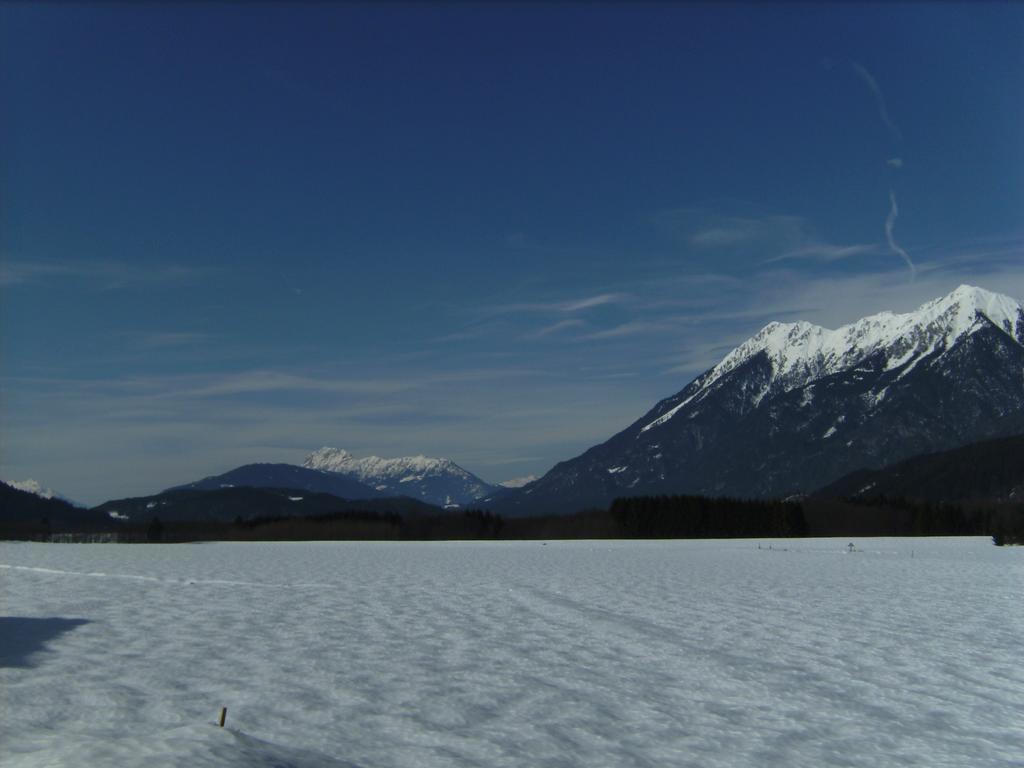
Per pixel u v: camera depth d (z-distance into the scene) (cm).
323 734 1049
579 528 11519
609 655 1603
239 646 1633
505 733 1082
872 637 1855
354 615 2136
